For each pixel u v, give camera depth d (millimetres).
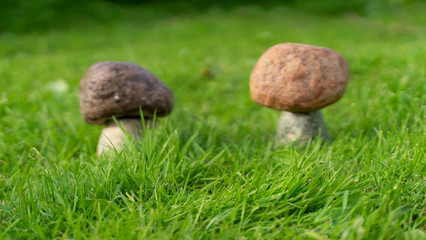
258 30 8422
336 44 6059
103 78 2152
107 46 7719
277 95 2145
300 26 9008
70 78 4613
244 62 5152
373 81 3535
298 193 1625
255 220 1537
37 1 10195
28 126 2846
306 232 1344
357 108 2863
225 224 1448
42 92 3867
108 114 2182
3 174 2139
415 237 1343
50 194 1699
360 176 1745
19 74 4789
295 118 2332
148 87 2217
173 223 1480
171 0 12273
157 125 2447
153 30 8969
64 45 7781
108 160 1965
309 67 2090
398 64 3627
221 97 3914
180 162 1923
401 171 1801
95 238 1351
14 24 9219
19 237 1455
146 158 2006
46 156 2357
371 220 1364
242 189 1695
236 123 3062
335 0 11000
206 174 1981
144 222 1451
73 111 3312
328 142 2389
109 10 10672
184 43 7203
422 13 9117
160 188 1680
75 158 2414
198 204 1599
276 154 2143
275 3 11984
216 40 7375
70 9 10320
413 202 1590
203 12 11461
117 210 1492
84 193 1711
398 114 2508
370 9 10156
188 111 3148
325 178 1795
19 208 1603
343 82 2168
